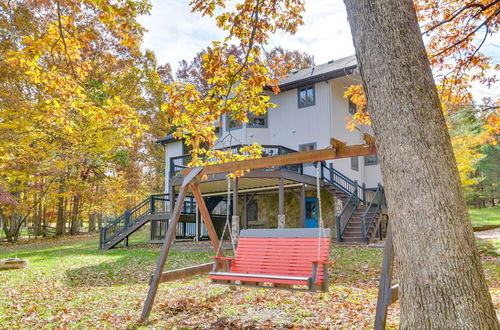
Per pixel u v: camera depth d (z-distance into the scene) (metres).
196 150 7.23
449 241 2.67
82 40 6.79
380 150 3.01
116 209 28.23
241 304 5.46
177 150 23.38
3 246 20.66
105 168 25.84
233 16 6.39
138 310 5.27
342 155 4.89
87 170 24.89
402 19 3.07
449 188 2.77
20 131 12.43
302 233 5.42
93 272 9.45
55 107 7.86
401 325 2.82
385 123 2.96
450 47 7.65
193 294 6.20
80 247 17.95
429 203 2.73
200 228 19.02
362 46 3.17
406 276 2.79
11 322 4.81
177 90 6.49
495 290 5.91
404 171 2.83
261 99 6.93
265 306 5.30
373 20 3.11
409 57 2.99
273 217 20.56
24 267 10.11
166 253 5.18
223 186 18.34
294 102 19.23
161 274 5.08
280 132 19.56
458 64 8.12
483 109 9.95
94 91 16.12
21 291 6.91
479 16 7.56
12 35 11.15
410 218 2.78
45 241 23.05
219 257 5.77
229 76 6.62
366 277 7.70
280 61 6.83
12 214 22.36
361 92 8.04
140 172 32.22
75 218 28.09
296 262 5.24
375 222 14.51
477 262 2.70
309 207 19.27
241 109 7.00
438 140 2.86
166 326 4.50
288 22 6.92
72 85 7.13
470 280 2.63
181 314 5.03
